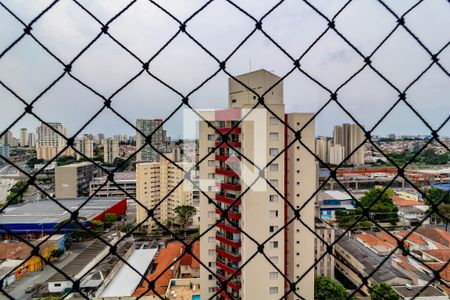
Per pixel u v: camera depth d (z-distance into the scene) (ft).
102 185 5.57
